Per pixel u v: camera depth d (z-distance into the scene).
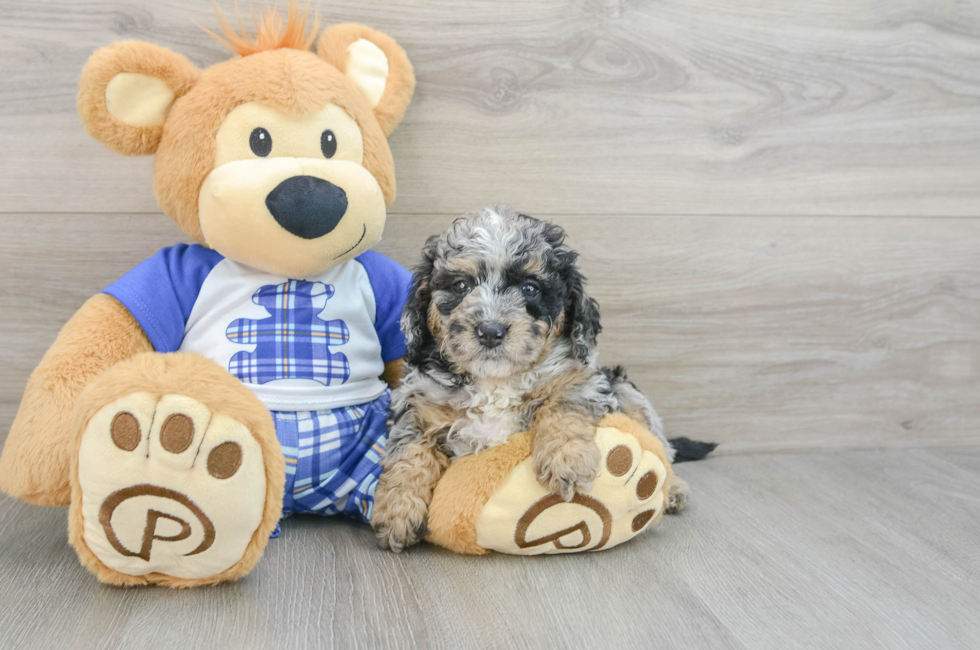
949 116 2.87
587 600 1.69
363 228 2.01
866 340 2.94
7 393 2.47
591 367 2.08
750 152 2.75
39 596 1.63
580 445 1.82
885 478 2.64
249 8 2.39
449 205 2.61
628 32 2.61
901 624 1.62
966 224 2.94
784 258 2.83
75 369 1.84
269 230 1.89
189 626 1.53
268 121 1.91
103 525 1.55
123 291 1.96
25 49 2.31
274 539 2.02
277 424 2.01
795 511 2.30
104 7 2.32
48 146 2.38
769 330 2.87
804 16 2.71
